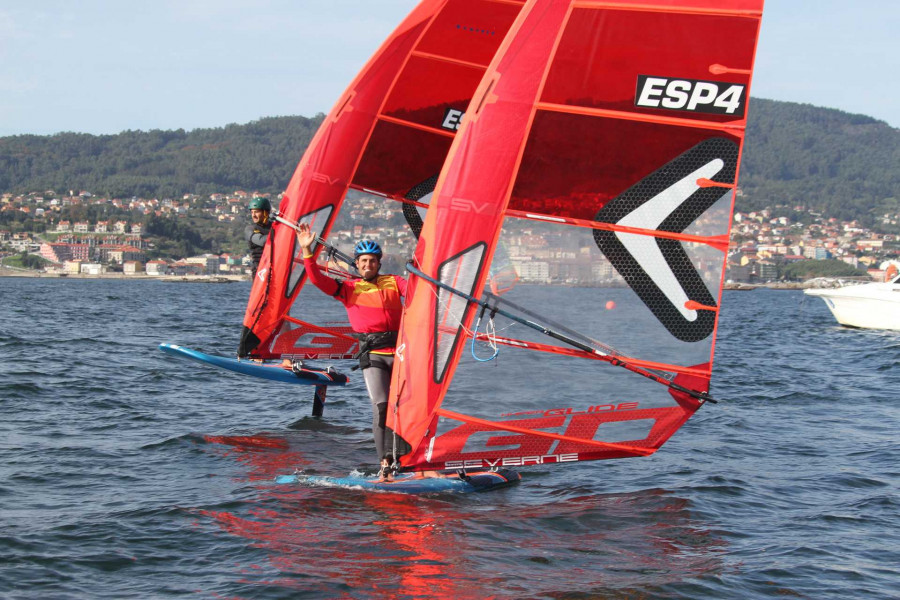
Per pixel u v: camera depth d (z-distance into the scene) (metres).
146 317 55.09
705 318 12.20
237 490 12.73
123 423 17.64
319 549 10.36
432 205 12.34
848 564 10.29
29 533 10.69
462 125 12.26
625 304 12.28
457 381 12.34
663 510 12.30
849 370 30.08
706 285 12.14
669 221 12.15
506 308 12.24
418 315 12.34
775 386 25.53
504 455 12.55
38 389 21.16
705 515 12.10
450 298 12.27
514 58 12.09
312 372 19.06
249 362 18.97
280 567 9.77
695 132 11.98
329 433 17.27
